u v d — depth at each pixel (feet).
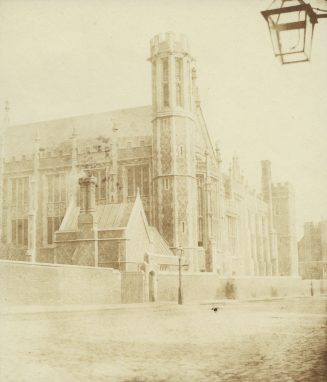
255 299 158.92
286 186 242.58
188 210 171.94
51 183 192.54
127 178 183.93
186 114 176.76
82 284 112.68
